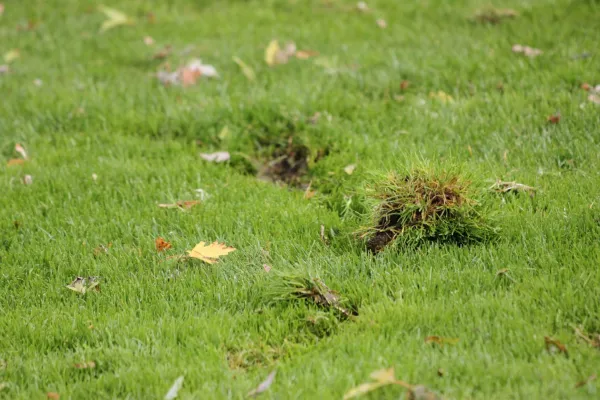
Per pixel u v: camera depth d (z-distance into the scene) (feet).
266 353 16.67
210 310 18.19
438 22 36.68
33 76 34.12
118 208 23.53
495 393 14.24
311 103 28.76
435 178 19.88
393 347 15.83
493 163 24.00
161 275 19.99
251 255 20.40
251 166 26.68
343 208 22.98
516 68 29.68
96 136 28.48
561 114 25.88
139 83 32.71
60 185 24.90
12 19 42.16
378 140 26.16
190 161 26.37
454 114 27.14
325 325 17.40
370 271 19.19
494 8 36.60
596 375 14.26
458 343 15.71
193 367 15.81
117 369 16.03
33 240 21.91
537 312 16.46
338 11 39.99
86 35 39.06
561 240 19.27
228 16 40.37
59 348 17.30
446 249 19.38
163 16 41.01
